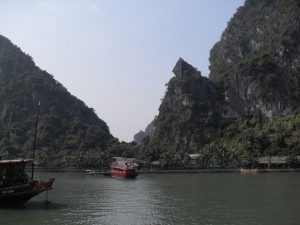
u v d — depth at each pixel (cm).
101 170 16788
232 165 16962
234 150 18625
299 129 19988
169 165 17438
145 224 4194
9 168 5262
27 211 4916
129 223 4247
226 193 7050
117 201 6053
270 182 9475
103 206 5466
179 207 5369
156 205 5584
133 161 18238
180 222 4284
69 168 18350
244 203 5653
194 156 19225
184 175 13988
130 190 7944
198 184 9344
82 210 5081
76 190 7944
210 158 17350
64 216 4619
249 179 10794
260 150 19088
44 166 18850
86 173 15388
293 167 16062
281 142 19162
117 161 14025
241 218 4469
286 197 6272
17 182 5309
